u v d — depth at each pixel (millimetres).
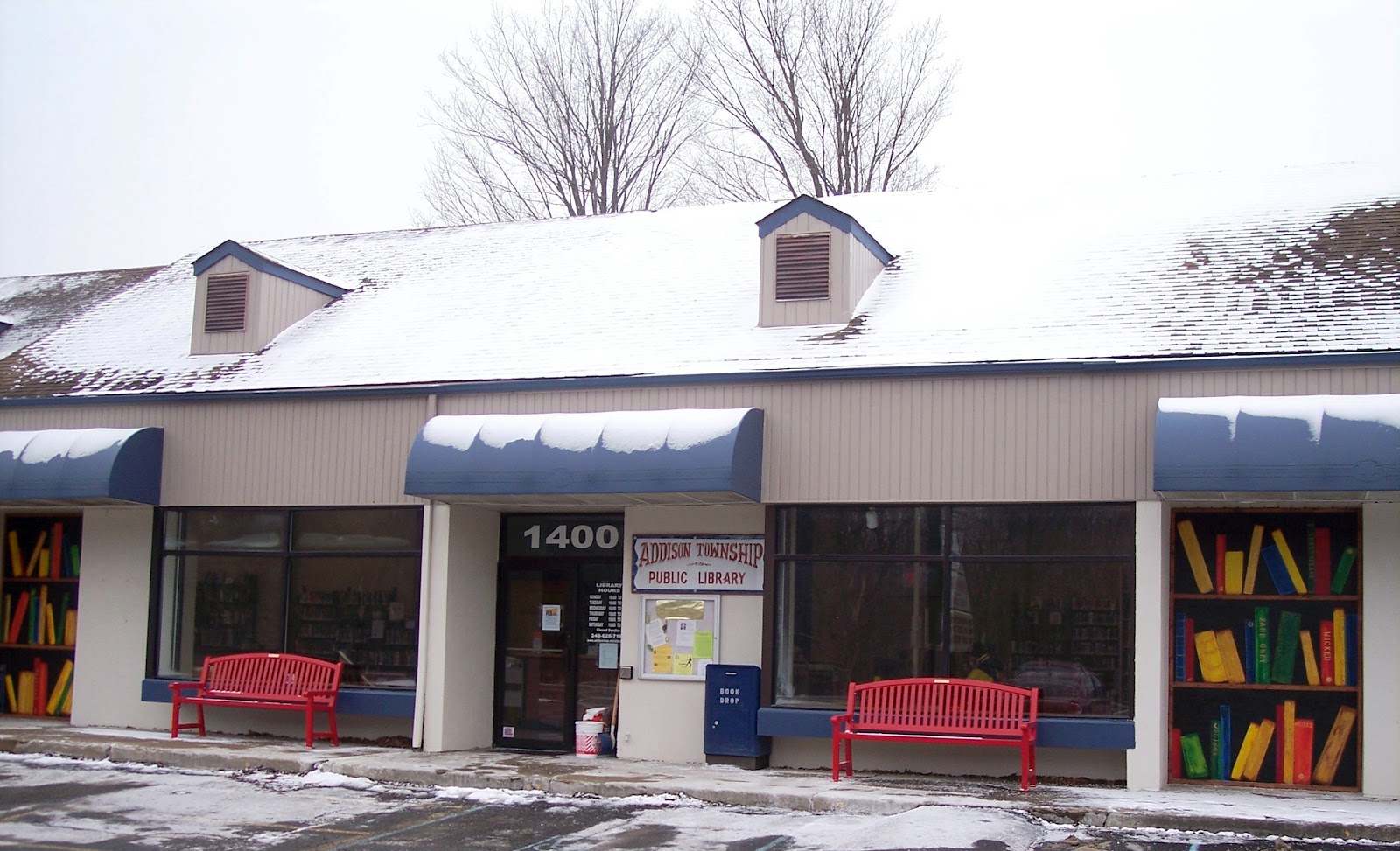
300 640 15766
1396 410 11445
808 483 13734
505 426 14234
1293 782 12594
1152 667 12477
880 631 13586
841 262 15000
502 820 11312
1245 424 11742
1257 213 15859
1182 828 10820
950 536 13453
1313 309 13234
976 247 16391
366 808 11898
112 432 16000
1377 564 12383
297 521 15953
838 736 12859
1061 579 13055
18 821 11219
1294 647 12781
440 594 15031
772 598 13875
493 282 18250
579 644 15625
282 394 15797
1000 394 13227
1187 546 13148
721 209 19609
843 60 32906
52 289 23391
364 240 21172
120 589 16688
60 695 17703
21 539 18125
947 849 9875
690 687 14328
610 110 34125
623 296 16906
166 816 11492
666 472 13258
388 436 15383
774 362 14156
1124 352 12984
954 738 12641
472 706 15391
